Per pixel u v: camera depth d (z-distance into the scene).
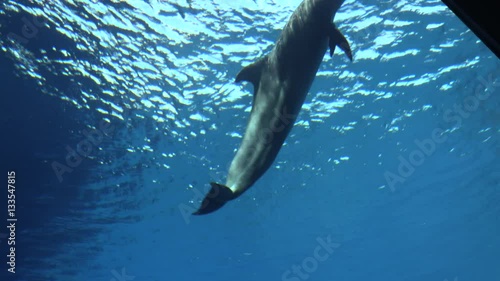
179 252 30.98
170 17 11.42
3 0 10.79
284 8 11.59
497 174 29.61
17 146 15.78
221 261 35.25
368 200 28.36
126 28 11.64
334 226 31.94
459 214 36.69
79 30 11.67
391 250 43.06
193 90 14.12
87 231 23.77
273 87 3.33
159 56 12.59
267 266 38.88
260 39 12.37
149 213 23.02
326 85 15.54
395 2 12.31
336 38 3.37
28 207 19.75
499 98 18.50
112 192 19.91
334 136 19.02
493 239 47.81
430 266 54.69
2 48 12.02
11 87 13.20
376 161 22.30
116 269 31.53
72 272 30.06
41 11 11.14
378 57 14.55
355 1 12.00
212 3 11.20
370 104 17.19
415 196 29.97
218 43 12.37
